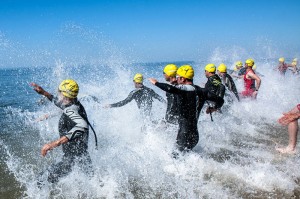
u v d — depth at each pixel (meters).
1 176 4.53
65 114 3.80
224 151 5.55
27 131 7.50
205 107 7.43
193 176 4.43
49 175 3.89
